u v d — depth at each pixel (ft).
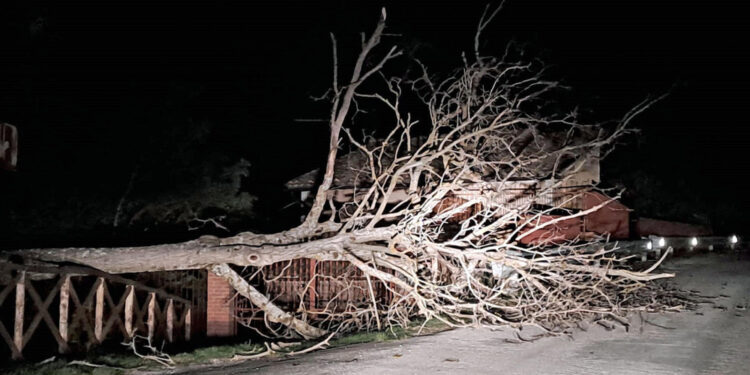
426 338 36.37
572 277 42.68
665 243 84.43
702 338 33.86
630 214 100.78
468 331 38.19
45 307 35.58
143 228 55.06
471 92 46.83
